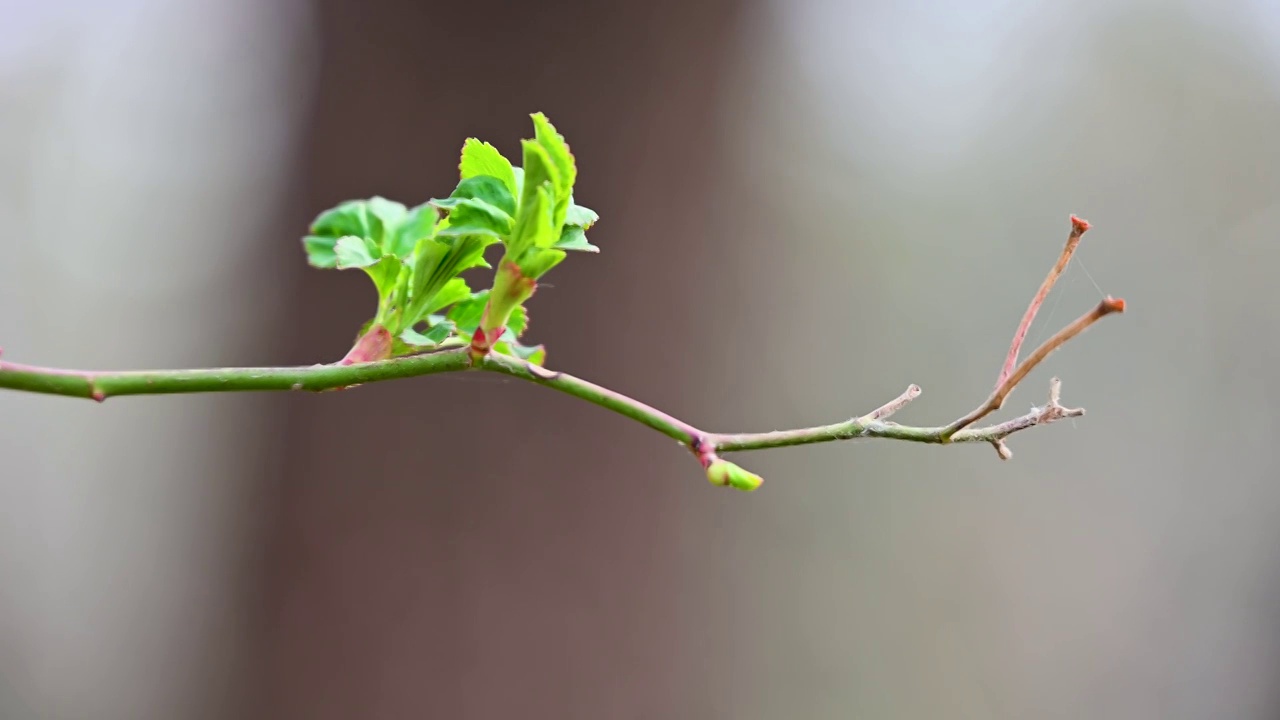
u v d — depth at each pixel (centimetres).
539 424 105
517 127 104
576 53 104
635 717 108
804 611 113
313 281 101
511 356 70
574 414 105
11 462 110
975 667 115
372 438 102
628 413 69
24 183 110
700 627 110
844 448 115
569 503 106
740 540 111
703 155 108
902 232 116
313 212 101
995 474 116
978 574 116
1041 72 118
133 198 108
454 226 69
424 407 103
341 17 100
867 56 115
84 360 111
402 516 102
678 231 108
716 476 68
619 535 107
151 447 107
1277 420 117
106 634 108
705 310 109
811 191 114
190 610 105
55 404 109
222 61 105
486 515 104
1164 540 117
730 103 109
